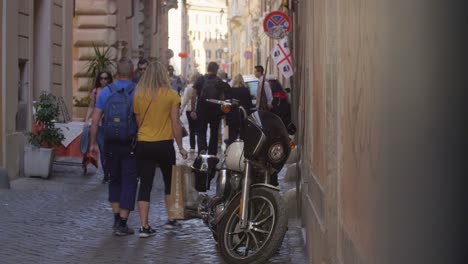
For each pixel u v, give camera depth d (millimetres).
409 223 2604
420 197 2494
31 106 16188
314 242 6816
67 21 19891
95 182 14703
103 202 12148
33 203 11852
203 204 8781
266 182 7797
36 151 14883
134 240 9172
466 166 2273
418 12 2506
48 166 14867
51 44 18531
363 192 3764
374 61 3383
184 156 9461
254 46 59688
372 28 3436
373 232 3402
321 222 6191
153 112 9266
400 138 2732
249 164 7707
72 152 16266
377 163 3281
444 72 2340
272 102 20000
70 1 20141
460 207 2305
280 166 7855
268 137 7629
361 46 3848
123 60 9648
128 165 9438
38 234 9398
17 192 12984
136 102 9320
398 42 2773
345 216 4617
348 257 4418
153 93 9266
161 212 11258
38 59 18391
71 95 20266
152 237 9359
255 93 25891
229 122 18391
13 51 15016
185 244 8945
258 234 7703
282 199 7520
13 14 15070
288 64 18016
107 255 8297
